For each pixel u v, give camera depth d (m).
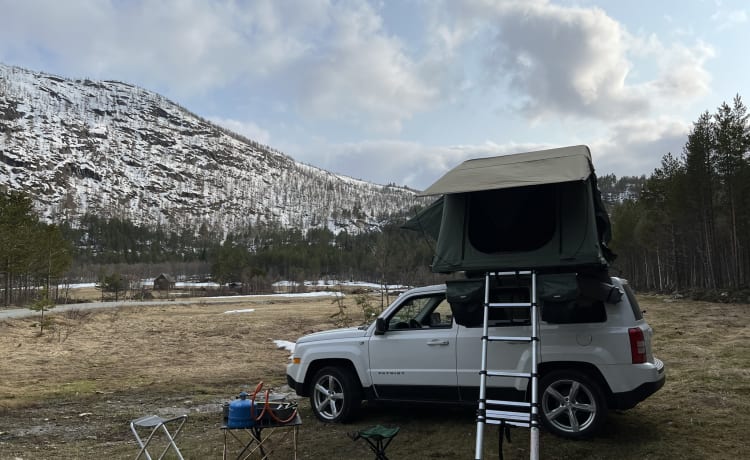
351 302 43.72
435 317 6.58
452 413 7.00
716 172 39.75
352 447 5.75
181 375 12.38
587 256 4.95
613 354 5.45
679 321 19.88
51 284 54.38
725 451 5.12
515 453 5.27
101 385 11.08
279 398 5.39
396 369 6.48
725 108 38.22
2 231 40.31
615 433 5.79
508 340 4.77
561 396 5.68
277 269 116.75
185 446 6.18
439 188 5.23
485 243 5.42
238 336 21.47
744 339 13.60
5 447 6.41
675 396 7.45
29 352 16.58
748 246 39.78
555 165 5.23
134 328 26.00
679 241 48.31
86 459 5.80
